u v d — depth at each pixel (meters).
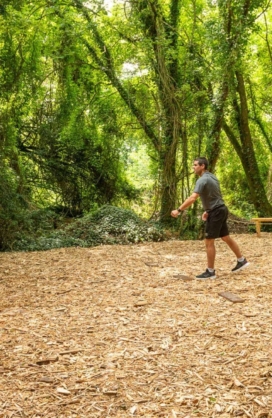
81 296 5.80
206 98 14.54
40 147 16.77
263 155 20.27
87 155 17.20
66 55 15.34
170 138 14.51
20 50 13.30
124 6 14.54
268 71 18.30
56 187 17.48
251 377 3.46
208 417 2.98
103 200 17.69
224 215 6.46
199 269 7.27
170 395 3.26
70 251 9.74
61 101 16.30
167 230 14.25
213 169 14.55
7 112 13.08
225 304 5.22
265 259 7.93
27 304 5.50
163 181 14.70
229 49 13.15
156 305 5.29
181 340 4.22
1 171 11.77
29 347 4.12
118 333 4.43
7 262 8.27
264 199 16.22
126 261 8.23
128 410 3.08
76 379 3.51
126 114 16.42
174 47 14.59
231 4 12.98
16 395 3.27
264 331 4.31
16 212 11.10
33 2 14.38
